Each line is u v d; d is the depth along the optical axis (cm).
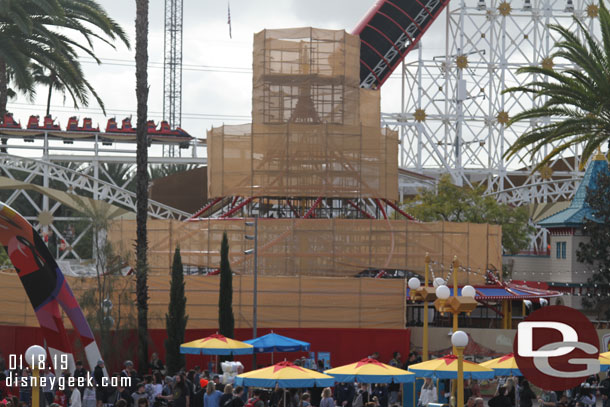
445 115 12769
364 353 6000
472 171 12888
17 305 5859
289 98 7381
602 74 5947
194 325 6203
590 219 7425
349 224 6744
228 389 3547
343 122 7388
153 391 4109
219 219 6794
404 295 6200
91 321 5331
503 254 9738
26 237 4519
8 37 6694
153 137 11512
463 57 12625
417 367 4012
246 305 6178
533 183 12400
